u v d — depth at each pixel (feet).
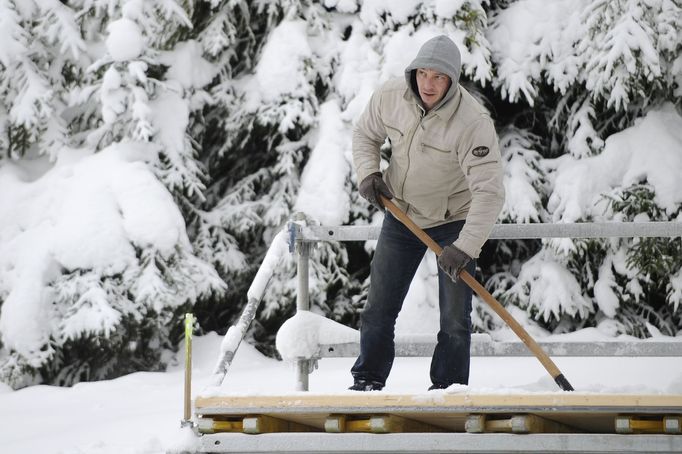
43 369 77.25
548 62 79.66
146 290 74.33
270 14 84.74
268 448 30.58
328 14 84.33
